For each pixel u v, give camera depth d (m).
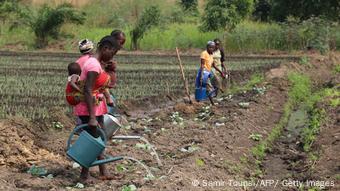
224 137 11.24
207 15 39.16
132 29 40.34
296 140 12.39
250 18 46.72
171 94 17.41
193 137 10.95
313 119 13.88
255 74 22.34
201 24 41.09
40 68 24.83
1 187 7.08
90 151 7.46
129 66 26.41
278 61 29.38
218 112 13.77
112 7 47.69
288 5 39.66
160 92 17.69
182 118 13.48
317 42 35.47
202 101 16.03
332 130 12.20
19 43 40.53
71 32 41.31
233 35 37.28
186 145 10.45
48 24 39.50
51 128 11.77
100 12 46.56
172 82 20.30
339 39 35.72
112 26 46.06
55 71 23.56
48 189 7.25
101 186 7.41
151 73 23.17
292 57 32.72
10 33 41.16
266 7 47.56
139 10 47.84
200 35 39.53
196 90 15.32
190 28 41.75
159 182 7.63
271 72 22.06
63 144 10.31
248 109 14.36
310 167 9.67
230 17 38.62
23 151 8.97
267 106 15.56
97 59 7.88
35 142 10.04
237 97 16.83
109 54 7.88
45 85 18.64
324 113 14.10
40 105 14.45
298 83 20.34
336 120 13.20
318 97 17.17
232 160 9.80
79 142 7.47
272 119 14.25
